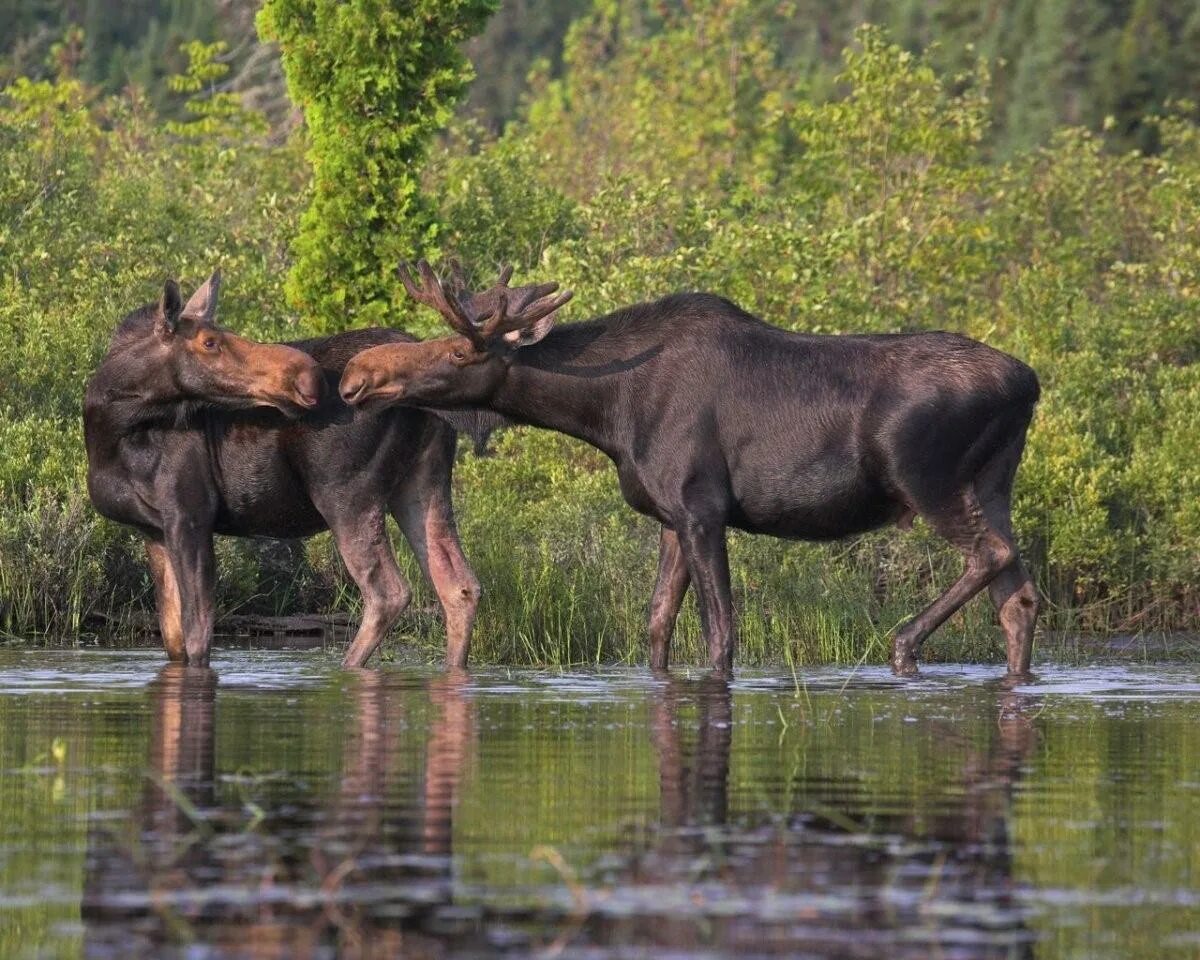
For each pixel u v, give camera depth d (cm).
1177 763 2695
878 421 4203
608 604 4838
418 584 5134
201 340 4106
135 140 11356
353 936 1706
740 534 5062
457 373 4159
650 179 10944
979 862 2022
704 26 13488
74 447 5703
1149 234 9269
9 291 6581
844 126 8644
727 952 1661
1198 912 1823
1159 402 6512
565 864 1984
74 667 4175
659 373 4231
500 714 3247
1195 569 5625
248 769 2566
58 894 1852
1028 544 5731
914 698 3619
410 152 7456
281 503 4325
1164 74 19200
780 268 6788
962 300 8475
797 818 2239
